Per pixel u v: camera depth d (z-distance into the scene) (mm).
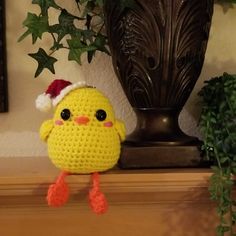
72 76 825
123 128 646
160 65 665
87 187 643
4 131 823
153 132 698
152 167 681
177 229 705
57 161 623
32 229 698
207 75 840
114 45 687
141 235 703
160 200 687
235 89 677
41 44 819
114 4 665
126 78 688
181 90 685
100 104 625
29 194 657
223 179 638
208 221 707
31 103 824
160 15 651
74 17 763
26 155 829
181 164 685
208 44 839
